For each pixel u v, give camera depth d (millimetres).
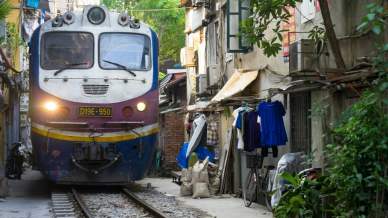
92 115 25828
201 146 29828
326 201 13398
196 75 39594
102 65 26484
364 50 15742
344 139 12680
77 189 28734
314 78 16672
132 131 26188
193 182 26172
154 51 27531
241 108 22359
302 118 20172
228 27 25516
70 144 25672
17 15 43562
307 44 16828
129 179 26641
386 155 11938
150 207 21094
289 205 13766
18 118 45719
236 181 26578
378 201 12086
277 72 22500
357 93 14430
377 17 12086
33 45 26859
